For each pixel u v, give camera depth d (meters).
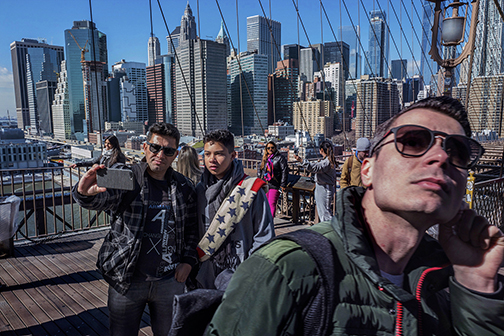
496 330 0.55
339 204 0.60
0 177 4.39
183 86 182.75
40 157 119.62
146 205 1.62
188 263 1.75
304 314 0.51
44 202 4.89
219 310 0.56
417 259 0.63
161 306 1.69
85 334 2.68
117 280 1.57
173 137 1.68
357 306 0.51
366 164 0.60
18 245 4.68
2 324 2.81
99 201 1.49
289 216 6.18
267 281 0.51
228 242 1.85
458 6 5.91
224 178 1.89
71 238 4.96
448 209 0.48
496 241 0.56
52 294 3.32
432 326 0.56
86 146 144.75
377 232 0.57
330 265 0.52
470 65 5.19
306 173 6.31
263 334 0.50
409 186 0.48
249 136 155.62
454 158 0.48
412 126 0.48
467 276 0.58
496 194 4.93
